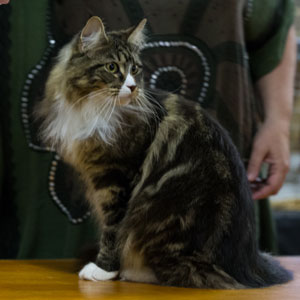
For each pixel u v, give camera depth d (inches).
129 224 60.8
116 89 61.1
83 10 80.9
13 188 86.1
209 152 60.2
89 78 61.7
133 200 61.1
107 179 61.6
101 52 62.1
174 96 67.5
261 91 90.1
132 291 54.0
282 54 86.9
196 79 83.0
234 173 60.2
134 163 61.2
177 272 57.3
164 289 55.4
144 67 81.4
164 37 81.8
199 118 63.4
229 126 82.5
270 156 84.9
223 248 57.3
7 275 62.2
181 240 57.5
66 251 84.7
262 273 60.8
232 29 81.4
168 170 60.3
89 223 85.6
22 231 86.7
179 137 61.3
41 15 82.4
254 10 83.8
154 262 58.8
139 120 61.9
